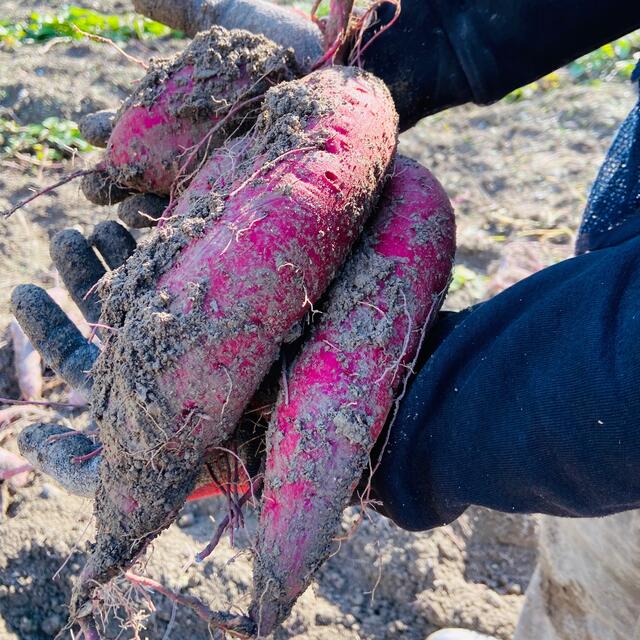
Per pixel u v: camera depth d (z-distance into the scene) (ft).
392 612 8.14
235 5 5.40
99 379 3.84
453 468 3.59
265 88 4.61
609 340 3.14
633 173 4.83
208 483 4.29
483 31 4.72
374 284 3.95
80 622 4.17
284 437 3.73
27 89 14.37
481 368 3.51
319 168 3.81
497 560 8.66
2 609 7.52
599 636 6.24
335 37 4.77
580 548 5.94
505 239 12.75
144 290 3.73
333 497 3.67
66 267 4.66
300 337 3.99
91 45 16.28
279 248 3.64
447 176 14.26
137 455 3.67
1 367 9.50
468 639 7.52
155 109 4.62
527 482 3.39
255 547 3.77
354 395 3.72
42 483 8.34
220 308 3.58
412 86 4.95
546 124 15.55
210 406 3.63
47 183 12.46
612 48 17.65
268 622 3.76
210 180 4.16
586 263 3.64
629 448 3.02
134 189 5.00
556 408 3.18
